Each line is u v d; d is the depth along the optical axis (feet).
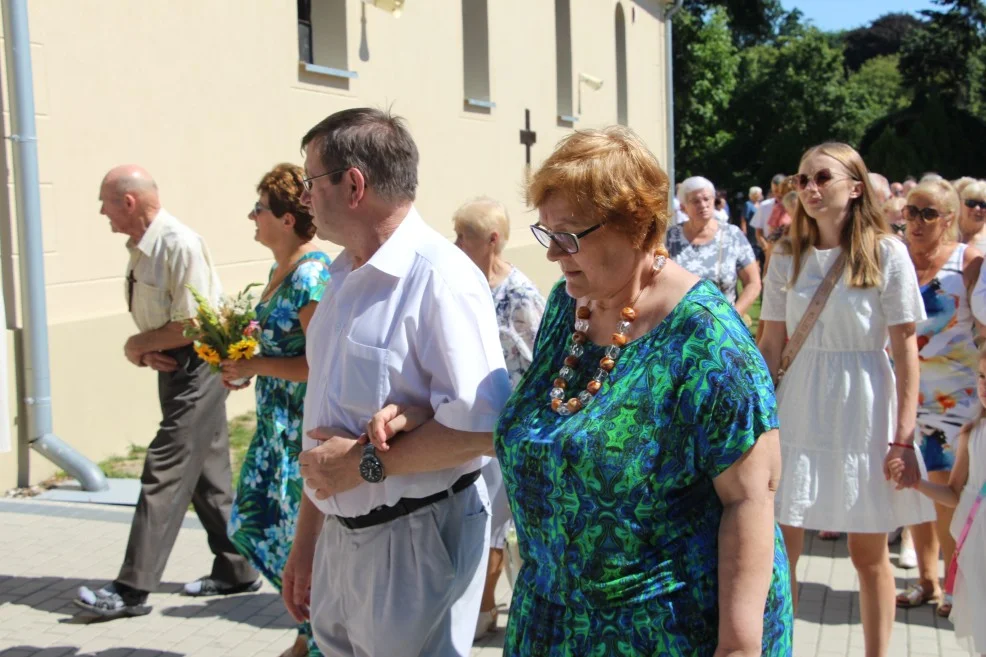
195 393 15.01
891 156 120.98
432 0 40.70
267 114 30.07
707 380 6.18
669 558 6.34
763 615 6.33
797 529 12.71
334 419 8.64
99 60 23.81
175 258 14.57
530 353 14.34
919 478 12.06
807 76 148.15
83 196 23.40
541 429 6.68
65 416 22.68
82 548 18.08
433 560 8.61
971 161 127.13
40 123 22.20
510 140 49.96
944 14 170.81
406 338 8.36
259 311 12.58
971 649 11.77
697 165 140.36
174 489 15.08
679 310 6.42
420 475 8.52
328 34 33.96
